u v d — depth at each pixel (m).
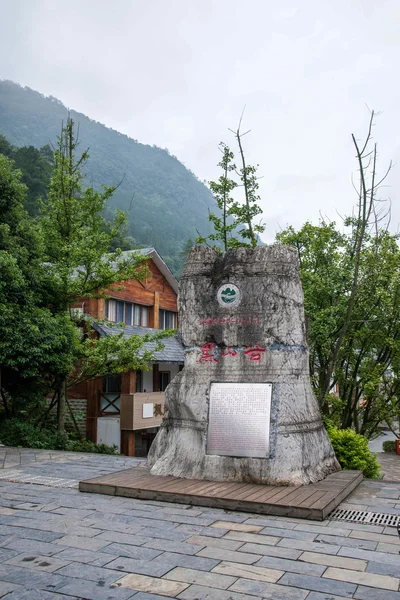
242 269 7.41
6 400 14.23
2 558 4.29
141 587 3.72
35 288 12.51
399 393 14.70
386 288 13.88
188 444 7.16
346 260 13.63
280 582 3.79
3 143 37.91
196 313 7.58
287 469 6.50
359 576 3.89
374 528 5.05
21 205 13.27
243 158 12.60
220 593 3.62
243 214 12.83
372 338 14.30
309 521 5.29
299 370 7.17
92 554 4.36
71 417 16.67
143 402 17.95
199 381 7.34
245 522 5.25
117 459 9.32
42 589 3.70
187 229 105.56
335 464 7.43
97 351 12.98
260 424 6.74
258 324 7.21
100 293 14.02
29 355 11.22
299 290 7.39
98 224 14.15
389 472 18.45
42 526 5.14
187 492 6.02
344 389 14.83
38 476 7.66
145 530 5.00
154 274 21.66
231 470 6.69
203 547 4.52
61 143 14.41
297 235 14.09
